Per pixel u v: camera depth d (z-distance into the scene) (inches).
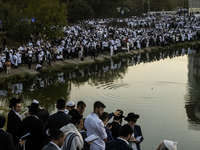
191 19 3412.9
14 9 2027.6
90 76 1489.9
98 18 3599.9
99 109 337.7
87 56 1995.6
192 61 1865.2
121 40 2224.4
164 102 1005.2
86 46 1956.2
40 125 355.9
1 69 1478.8
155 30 2910.9
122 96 1089.4
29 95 1113.4
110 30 2682.1
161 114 884.6
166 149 285.7
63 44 2025.1
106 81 1368.1
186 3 4384.8
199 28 2962.6
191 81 1326.3
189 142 683.4
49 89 1217.4
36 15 1991.9
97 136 299.1
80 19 2984.7
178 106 960.9
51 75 1518.2
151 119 840.9
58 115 352.5
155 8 4640.8
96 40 2122.3
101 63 1871.3
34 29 2014.0
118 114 369.7
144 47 2406.5
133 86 1252.5
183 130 757.9
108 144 290.7
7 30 2000.5
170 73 1534.2
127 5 4151.1
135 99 1046.4
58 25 2037.4
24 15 2161.7
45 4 2000.5
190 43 2600.9
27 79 1421.0
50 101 1026.7
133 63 1857.8
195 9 4114.2
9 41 1996.8
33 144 350.0
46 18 1951.3
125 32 2704.2
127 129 286.4
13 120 369.1
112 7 4074.8
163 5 4702.3
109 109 932.6
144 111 913.5
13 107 378.3
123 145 281.6
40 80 1398.9
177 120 832.9
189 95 1092.5
